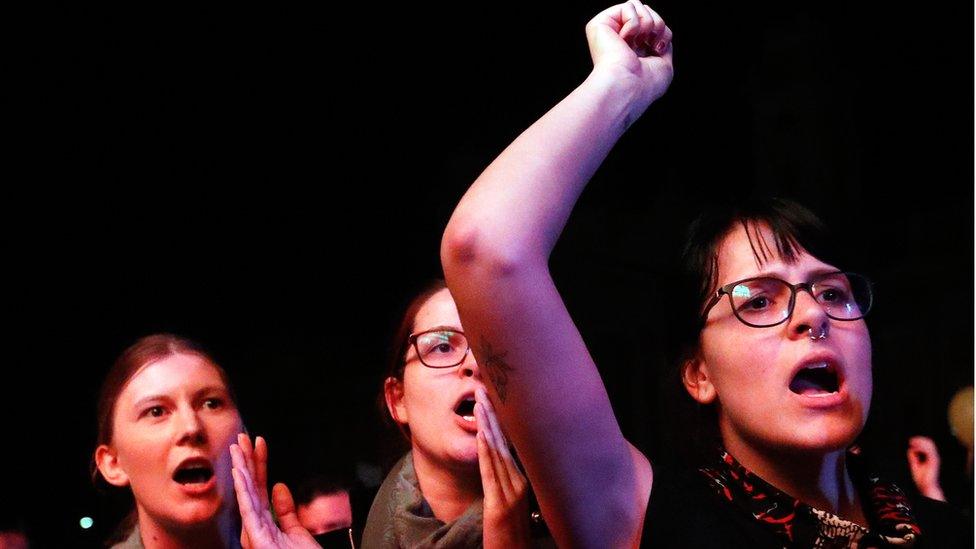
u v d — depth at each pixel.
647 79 1.21
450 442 1.89
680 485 1.27
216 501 1.88
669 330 1.43
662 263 7.11
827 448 1.29
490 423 1.58
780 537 1.26
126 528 1.99
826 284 1.34
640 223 7.26
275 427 7.55
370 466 5.23
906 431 6.58
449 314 1.96
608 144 1.16
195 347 2.00
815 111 7.12
